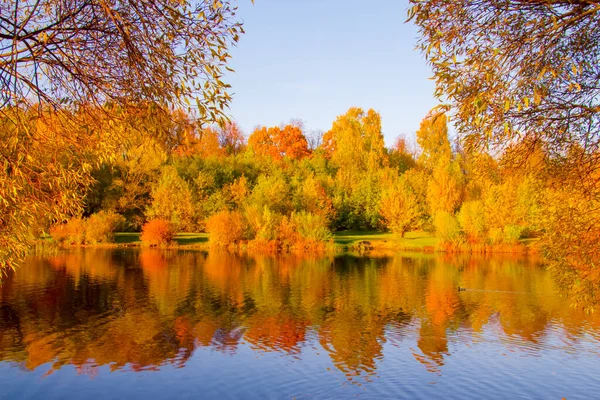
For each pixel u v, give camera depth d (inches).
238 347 680.4
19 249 273.1
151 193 2311.8
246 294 1040.2
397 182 2416.3
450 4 255.6
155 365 608.4
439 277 1280.8
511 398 520.4
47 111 238.5
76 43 242.2
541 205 379.6
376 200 2402.8
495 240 1913.1
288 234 1967.3
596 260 341.4
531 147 305.3
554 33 254.7
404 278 1263.5
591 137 294.5
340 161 2874.0
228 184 2470.5
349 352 663.8
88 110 246.8
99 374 573.9
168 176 2282.2
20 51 221.9
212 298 994.1
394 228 2193.7
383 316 859.4
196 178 2442.2
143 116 252.7
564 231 351.3
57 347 668.1
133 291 1048.8
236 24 253.3
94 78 246.4
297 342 708.0
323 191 2338.8
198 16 247.3
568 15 251.9
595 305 362.9
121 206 2272.4
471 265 1520.7
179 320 817.5
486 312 890.1
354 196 2485.2
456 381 561.0
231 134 3560.5
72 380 556.1
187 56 252.2
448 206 2183.8
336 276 1290.6
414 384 554.9
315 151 3139.8
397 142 3666.3
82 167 267.4
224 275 1289.4
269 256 1745.8
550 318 845.2
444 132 2849.4
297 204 2253.9
